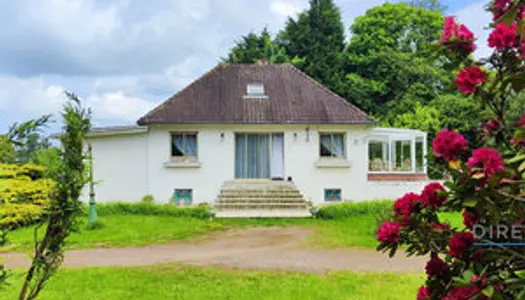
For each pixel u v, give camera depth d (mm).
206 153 19391
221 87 21328
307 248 11453
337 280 7973
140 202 18172
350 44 36156
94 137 19281
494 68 2742
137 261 9969
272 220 15859
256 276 8336
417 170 22125
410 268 9086
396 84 33875
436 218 2807
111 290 7293
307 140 19672
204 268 9109
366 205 17062
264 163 19969
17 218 3949
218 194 18953
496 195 2258
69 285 7562
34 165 3932
